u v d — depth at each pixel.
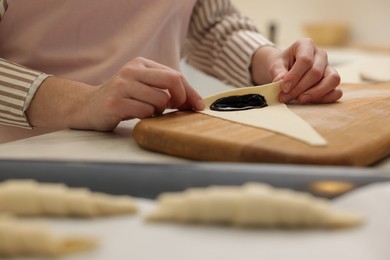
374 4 1.93
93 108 0.57
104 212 0.31
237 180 0.34
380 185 0.32
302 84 0.62
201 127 0.50
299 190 0.33
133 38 0.81
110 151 0.51
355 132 0.48
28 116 0.62
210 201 0.30
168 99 0.56
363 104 0.61
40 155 0.49
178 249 0.28
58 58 0.79
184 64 1.12
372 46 1.81
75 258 0.27
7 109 0.61
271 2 2.24
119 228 0.30
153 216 0.30
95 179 0.36
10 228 0.27
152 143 0.49
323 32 1.95
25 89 0.61
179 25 0.89
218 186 0.34
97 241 0.28
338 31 1.95
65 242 0.28
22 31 0.77
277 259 0.27
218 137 0.46
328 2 2.07
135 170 0.37
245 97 0.61
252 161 0.43
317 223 0.29
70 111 0.59
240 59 0.88
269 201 0.29
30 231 0.27
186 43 1.00
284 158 0.41
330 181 0.34
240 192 0.30
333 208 0.31
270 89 0.61
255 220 0.29
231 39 0.90
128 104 0.55
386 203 0.30
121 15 0.81
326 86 0.62
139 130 0.51
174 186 0.34
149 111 0.55
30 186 0.32
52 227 0.30
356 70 1.05
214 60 0.95
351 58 1.54
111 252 0.27
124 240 0.28
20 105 0.61
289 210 0.29
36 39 0.77
